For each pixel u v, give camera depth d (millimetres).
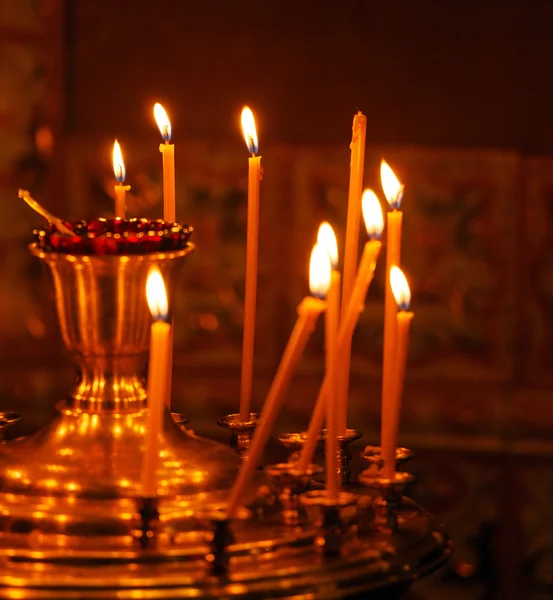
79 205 4234
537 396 4164
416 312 4188
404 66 4422
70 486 1243
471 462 4168
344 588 1145
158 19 4422
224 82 4438
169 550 1154
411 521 1333
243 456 1480
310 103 4445
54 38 4199
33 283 4270
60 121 4219
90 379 1347
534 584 4148
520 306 4172
